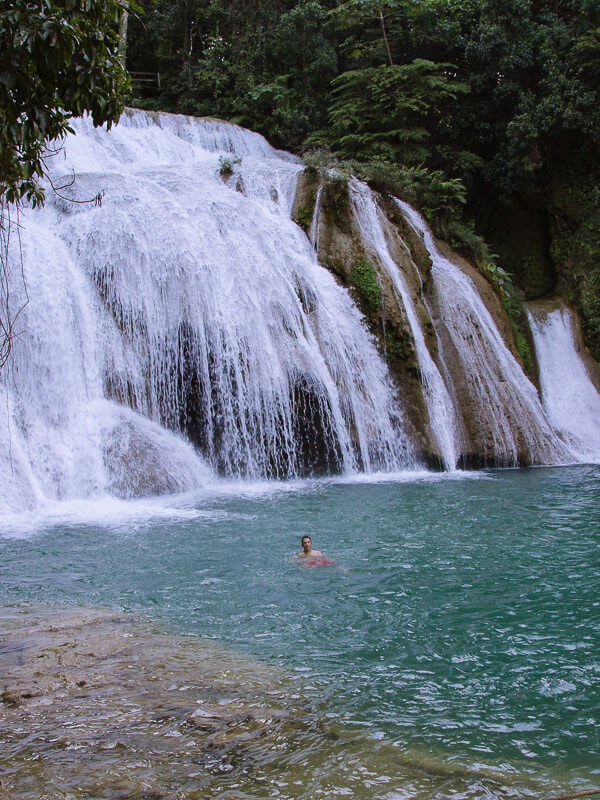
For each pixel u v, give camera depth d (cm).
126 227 1614
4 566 830
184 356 1564
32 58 485
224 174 2036
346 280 1761
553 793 350
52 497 1240
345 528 1003
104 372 1474
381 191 2059
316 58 3067
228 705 446
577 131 2544
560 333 2316
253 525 1030
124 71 579
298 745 395
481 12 2681
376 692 480
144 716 426
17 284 1405
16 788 340
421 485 1405
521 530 980
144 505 1198
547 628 612
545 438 1847
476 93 2706
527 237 2688
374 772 367
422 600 689
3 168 589
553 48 2498
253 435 1528
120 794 336
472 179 2716
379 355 1700
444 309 1902
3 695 456
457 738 413
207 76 3061
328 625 623
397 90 2627
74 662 520
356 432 1600
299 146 2981
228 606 679
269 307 1628
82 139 2192
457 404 1784
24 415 1318
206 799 334
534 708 459
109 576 787
